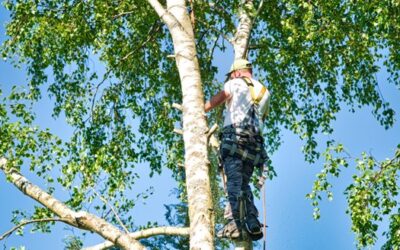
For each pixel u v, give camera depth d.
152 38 15.26
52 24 14.99
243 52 11.42
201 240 7.20
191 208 7.46
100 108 15.45
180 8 9.27
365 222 11.07
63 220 8.31
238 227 7.64
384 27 13.39
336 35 13.80
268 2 15.10
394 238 11.20
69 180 13.12
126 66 15.36
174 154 15.23
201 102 8.24
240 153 7.82
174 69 15.56
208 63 15.18
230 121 7.96
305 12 14.17
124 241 8.04
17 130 12.69
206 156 7.80
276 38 15.45
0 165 9.72
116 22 14.88
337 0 13.58
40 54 15.48
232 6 14.43
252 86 8.12
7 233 8.40
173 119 15.41
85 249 8.64
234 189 7.72
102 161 13.65
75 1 15.05
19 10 14.95
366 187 11.36
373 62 15.32
